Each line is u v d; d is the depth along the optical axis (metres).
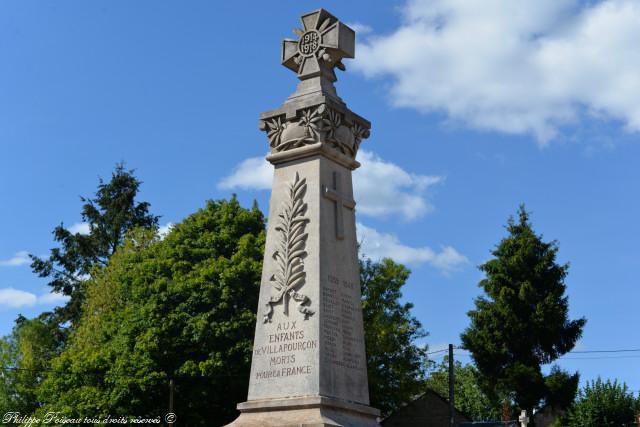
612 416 46.22
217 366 35.78
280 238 14.78
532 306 51.31
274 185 15.17
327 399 13.55
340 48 15.48
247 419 13.88
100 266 61.94
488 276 53.19
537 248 52.59
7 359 65.88
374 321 45.00
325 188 14.78
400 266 46.81
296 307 14.24
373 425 14.29
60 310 62.41
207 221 42.44
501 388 50.91
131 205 63.84
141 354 37.06
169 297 38.09
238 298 38.06
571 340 51.06
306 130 14.99
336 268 14.63
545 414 50.94
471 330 52.22
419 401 53.56
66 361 40.22
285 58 15.88
